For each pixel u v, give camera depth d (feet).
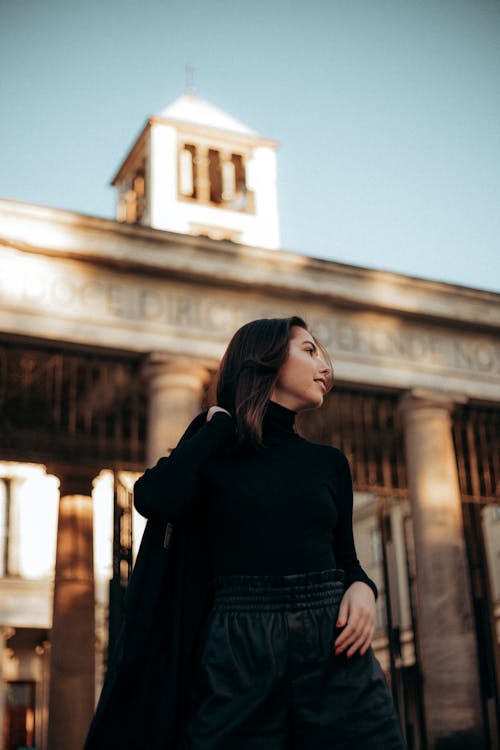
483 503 69.56
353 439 67.21
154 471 7.69
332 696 7.11
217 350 56.54
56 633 65.57
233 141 96.17
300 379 8.32
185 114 95.40
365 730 7.09
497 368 66.08
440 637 58.23
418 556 60.80
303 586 7.40
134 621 7.69
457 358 64.90
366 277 61.36
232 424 8.00
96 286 55.06
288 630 7.21
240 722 6.89
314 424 64.13
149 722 7.43
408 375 62.64
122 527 55.36
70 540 67.87
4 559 111.86
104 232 54.80
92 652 66.03
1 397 58.95
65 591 66.74
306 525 7.65
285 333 8.40
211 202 95.61
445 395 63.26
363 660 7.34
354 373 60.90
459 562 59.88
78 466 68.64
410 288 62.95
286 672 7.09
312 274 60.03
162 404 54.54
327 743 6.99
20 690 110.32
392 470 73.31
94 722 7.53
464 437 76.79
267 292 59.41
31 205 52.70
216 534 7.70
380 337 62.90
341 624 7.33
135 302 55.83
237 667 7.11
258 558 7.48
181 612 7.72
